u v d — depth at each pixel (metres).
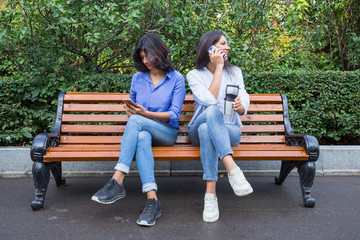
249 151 2.55
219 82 2.54
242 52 3.97
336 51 6.20
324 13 5.80
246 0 3.99
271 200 2.83
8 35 3.72
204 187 3.28
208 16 3.83
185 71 4.52
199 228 2.21
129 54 4.34
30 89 3.80
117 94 3.13
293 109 4.08
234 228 2.21
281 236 2.07
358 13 5.89
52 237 2.05
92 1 3.84
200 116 2.54
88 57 4.13
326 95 4.05
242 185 2.22
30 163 3.57
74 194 3.00
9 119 3.84
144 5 3.70
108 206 2.67
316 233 2.12
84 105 3.09
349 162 3.73
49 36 3.83
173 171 3.73
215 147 2.32
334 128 4.30
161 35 3.81
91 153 2.51
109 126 3.08
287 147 2.71
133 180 3.54
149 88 2.71
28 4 3.47
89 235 2.08
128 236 2.07
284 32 4.63
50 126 3.86
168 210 2.58
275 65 5.34
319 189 3.17
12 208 2.60
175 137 2.76
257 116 3.16
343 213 2.50
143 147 2.35
